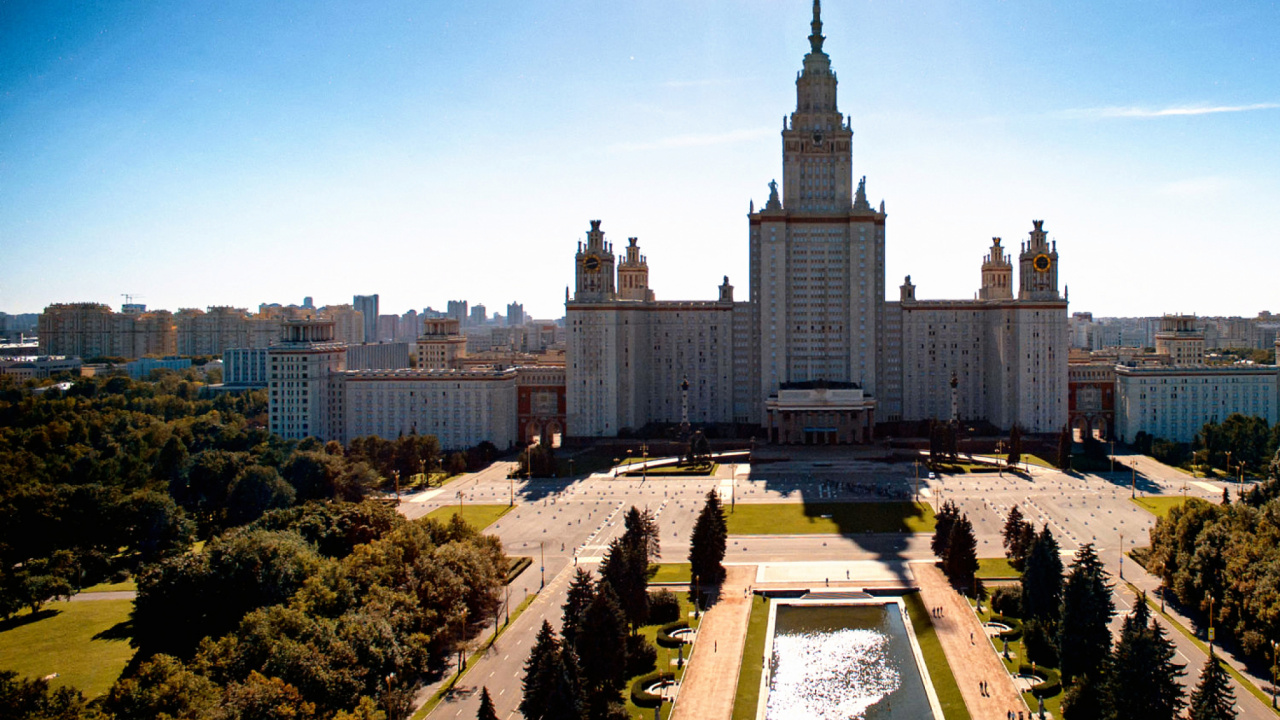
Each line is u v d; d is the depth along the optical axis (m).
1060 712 157.62
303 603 169.38
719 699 165.38
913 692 170.12
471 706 162.25
